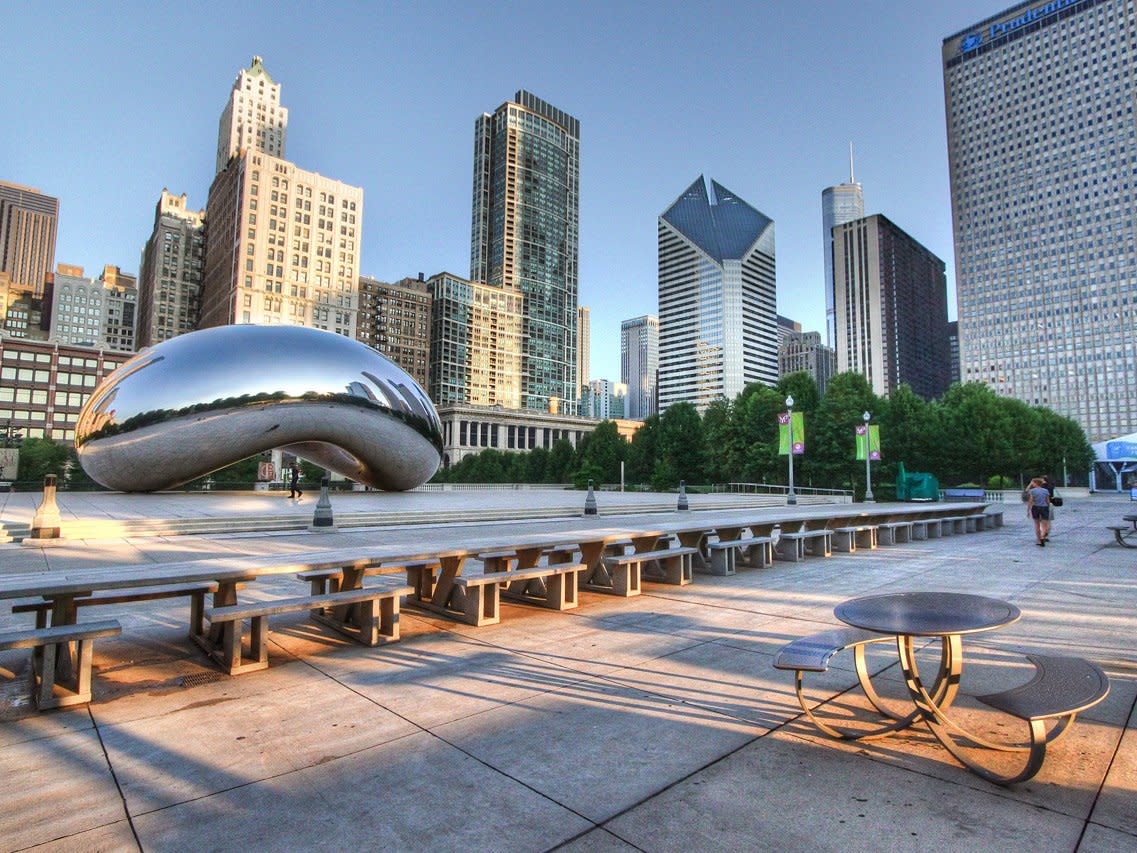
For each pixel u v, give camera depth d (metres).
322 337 21.59
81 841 2.69
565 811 2.96
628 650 5.71
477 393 180.62
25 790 3.16
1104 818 2.86
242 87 175.38
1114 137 139.00
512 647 5.81
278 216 129.12
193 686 4.76
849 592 8.46
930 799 3.05
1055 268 145.50
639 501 32.59
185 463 19.23
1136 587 8.77
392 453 22.83
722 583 9.19
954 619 3.68
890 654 5.59
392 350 163.38
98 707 4.32
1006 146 154.62
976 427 57.28
